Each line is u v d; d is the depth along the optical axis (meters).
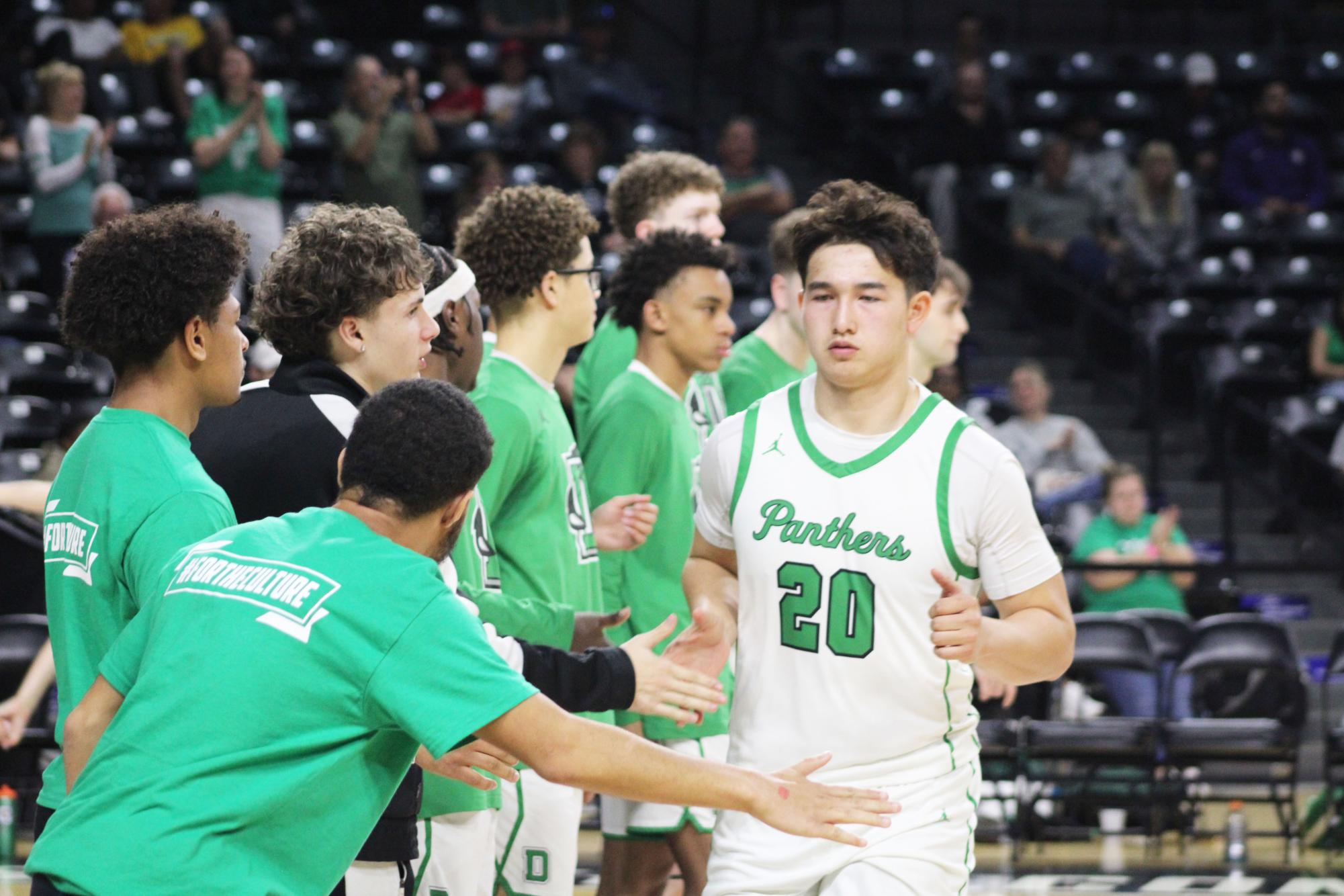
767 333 6.75
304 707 3.03
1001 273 16.38
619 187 6.94
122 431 3.49
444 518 3.26
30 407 11.55
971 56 17.30
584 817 9.68
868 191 4.02
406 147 13.81
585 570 5.19
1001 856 9.06
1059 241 15.64
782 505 4.01
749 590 4.05
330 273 3.86
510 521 4.96
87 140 13.02
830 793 3.32
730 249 5.91
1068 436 12.18
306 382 3.86
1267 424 13.58
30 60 15.91
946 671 3.95
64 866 2.96
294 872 3.06
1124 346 15.24
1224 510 12.42
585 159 15.09
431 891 4.44
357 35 18.56
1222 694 9.70
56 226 12.92
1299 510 13.19
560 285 5.12
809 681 3.95
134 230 3.53
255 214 13.18
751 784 3.26
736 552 4.16
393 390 3.24
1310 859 9.03
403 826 3.80
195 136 13.23
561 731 3.10
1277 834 9.11
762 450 4.07
